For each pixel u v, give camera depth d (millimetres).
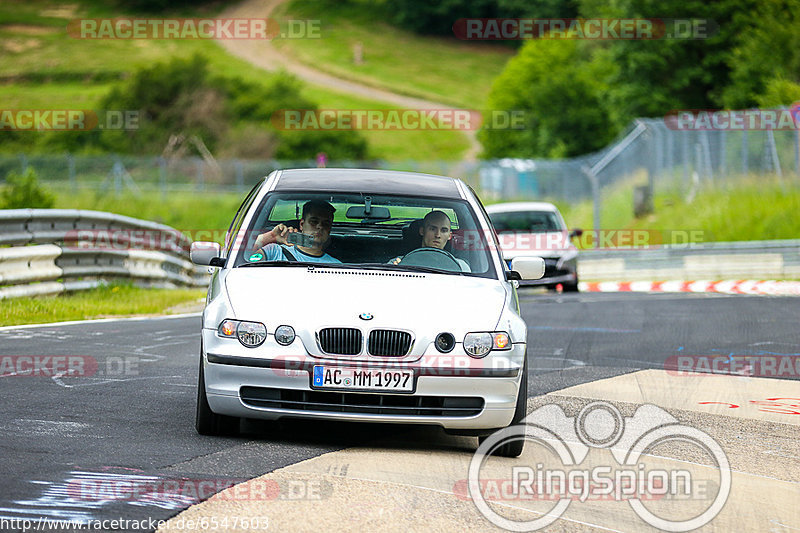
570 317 60125
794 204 128375
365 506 18969
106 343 41344
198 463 21484
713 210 133375
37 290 54438
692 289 90000
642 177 151375
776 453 26312
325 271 25781
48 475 19781
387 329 23562
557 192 165250
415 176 29984
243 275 25625
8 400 27688
